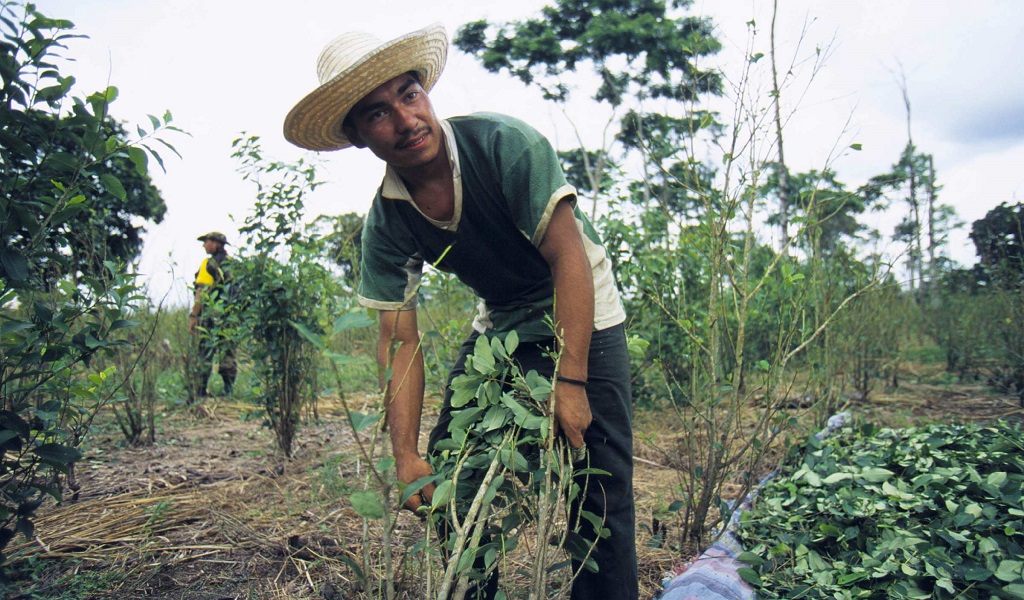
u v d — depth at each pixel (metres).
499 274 2.00
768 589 2.38
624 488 2.00
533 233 1.80
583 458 1.86
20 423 1.84
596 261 2.03
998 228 6.02
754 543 2.74
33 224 1.73
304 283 4.27
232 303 4.56
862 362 5.97
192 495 3.51
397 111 1.71
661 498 3.41
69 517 3.14
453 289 5.62
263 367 4.29
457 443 1.73
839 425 4.62
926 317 8.61
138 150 1.80
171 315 6.06
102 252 3.52
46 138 1.72
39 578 2.54
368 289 2.00
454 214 1.86
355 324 1.18
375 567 2.50
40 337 1.93
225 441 4.84
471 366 1.76
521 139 1.78
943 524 2.47
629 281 4.71
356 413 1.34
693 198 3.32
